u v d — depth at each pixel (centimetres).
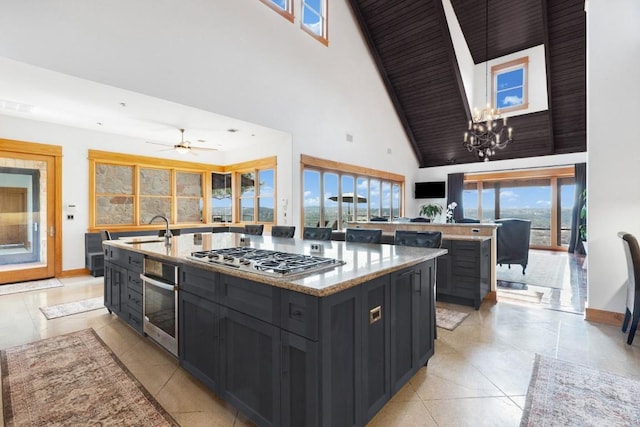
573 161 786
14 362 230
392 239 381
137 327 265
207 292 185
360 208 773
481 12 685
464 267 360
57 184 497
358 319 151
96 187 547
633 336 257
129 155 579
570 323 308
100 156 542
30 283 462
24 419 170
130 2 359
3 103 400
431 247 297
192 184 696
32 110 428
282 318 141
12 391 195
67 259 508
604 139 305
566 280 498
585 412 173
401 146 931
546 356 239
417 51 732
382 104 831
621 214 297
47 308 350
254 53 496
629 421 166
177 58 400
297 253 225
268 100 520
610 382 202
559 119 756
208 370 186
